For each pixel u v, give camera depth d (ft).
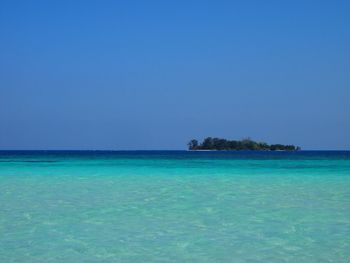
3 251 29.84
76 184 72.49
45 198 55.06
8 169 114.93
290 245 31.48
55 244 31.71
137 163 155.43
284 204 50.19
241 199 54.13
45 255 28.91
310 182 76.89
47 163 153.99
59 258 28.25
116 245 31.40
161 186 69.26
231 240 32.89
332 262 27.43
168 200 53.11
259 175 93.40
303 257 28.50
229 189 65.21
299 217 42.11
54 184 72.69
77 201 52.31
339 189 65.21
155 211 45.19
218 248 30.68
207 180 80.59
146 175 93.40
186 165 138.72
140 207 47.85
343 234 34.81
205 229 36.70
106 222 39.52
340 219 41.04
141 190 63.67
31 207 47.96
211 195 58.08
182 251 29.91
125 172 103.14
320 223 39.14
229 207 47.91
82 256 28.71
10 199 54.08
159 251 29.89
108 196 56.90
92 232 35.42
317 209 46.70
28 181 78.23
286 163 156.56
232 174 96.99
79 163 154.71
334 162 165.99
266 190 63.87
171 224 38.58
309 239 33.19
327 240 32.86
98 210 45.88
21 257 28.45
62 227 37.40
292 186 69.62
